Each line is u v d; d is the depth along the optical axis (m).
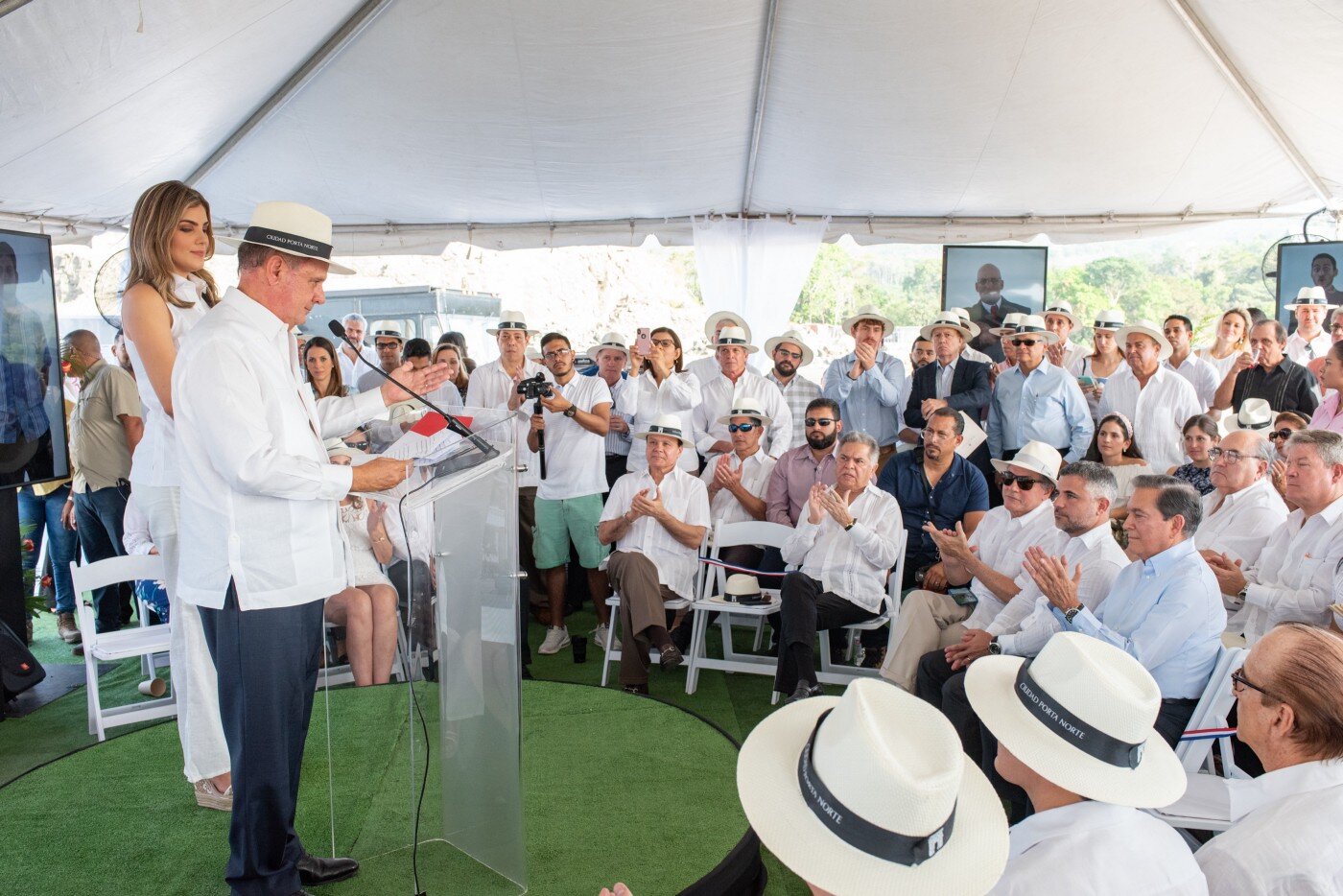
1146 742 1.81
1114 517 5.09
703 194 8.34
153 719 4.26
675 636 5.24
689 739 3.65
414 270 20.45
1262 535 4.11
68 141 5.78
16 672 4.51
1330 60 5.58
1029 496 4.14
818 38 6.00
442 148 7.29
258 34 5.27
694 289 23.39
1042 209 8.42
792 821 1.34
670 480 5.12
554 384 5.65
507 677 2.54
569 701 4.06
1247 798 1.91
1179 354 6.79
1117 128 6.90
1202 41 5.79
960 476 5.26
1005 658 1.96
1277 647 1.91
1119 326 6.68
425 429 2.36
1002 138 7.13
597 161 7.62
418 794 2.75
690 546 4.96
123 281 3.69
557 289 21.44
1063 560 3.30
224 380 2.16
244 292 2.27
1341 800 1.70
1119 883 1.51
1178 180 7.68
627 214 8.76
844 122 7.00
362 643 3.85
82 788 3.27
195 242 2.86
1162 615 3.08
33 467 4.72
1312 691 1.83
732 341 6.47
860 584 4.54
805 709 1.56
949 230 8.68
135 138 6.12
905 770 1.26
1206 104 6.52
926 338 7.07
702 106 6.84
